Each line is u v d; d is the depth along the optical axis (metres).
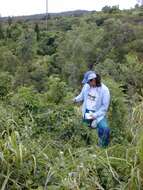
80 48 48.09
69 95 10.15
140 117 6.44
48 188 4.12
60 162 4.59
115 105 7.75
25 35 60.47
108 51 42.38
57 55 54.31
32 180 4.29
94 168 4.43
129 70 12.67
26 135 5.38
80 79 42.59
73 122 6.84
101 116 7.25
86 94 7.45
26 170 4.30
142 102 6.73
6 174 4.21
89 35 52.22
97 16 68.94
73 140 6.55
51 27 81.94
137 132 5.66
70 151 4.88
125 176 4.33
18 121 6.59
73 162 4.52
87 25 61.91
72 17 89.00
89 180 4.22
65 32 69.75
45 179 4.32
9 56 52.06
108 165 4.43
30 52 56.81
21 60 54.53
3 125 5.52
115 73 12.99
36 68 42.97
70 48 52.25
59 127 6.80
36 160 4.45
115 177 4.29
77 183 4.17
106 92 7.36
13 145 4.38
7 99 8.67
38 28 74.50
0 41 64.56
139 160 4.24
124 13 64.69
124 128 7.06
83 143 6.54
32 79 38.94
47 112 7.23
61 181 4.19
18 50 56.62
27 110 7.50
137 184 4.07
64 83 10.38
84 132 6.79
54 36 68.00
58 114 7.10
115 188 4.20
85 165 4.46
